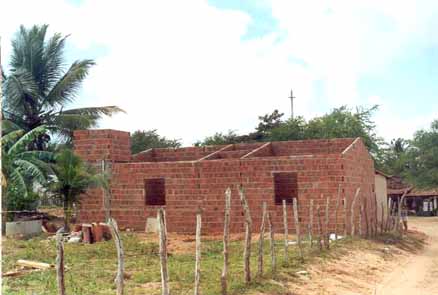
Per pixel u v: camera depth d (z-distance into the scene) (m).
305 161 25.19
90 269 15.98
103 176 26.77
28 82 33.44
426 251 26.80
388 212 31.08
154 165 27.14
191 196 26.47
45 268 15.92
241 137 58.03
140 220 27.27
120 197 27.70
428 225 45.94
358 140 28.17
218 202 26.09
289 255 18.62
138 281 14.16
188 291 12.99
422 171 59.03
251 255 18.88
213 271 15.59
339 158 24.80
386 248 24.08
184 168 26.62
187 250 20.44
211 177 26.25
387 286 16.92
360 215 25.53
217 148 32.69
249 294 13.27
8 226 25.42
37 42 35.66
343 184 24.73
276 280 14.94
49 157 29.02
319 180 24.98
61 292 10.33
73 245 21.20
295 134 50.69
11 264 16.58
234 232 25.83
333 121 50.78
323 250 20.00
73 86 35.56
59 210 36.06
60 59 36.22
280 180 28.42
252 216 25.66
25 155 27.58
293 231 25.16
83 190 26.38
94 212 27.92
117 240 10.76
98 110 35.69
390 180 58.78
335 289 15.23
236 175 25.92
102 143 28.36
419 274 19.34
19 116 34.72
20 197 26.86
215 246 21.17
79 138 28.67
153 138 58.59
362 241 24.14
